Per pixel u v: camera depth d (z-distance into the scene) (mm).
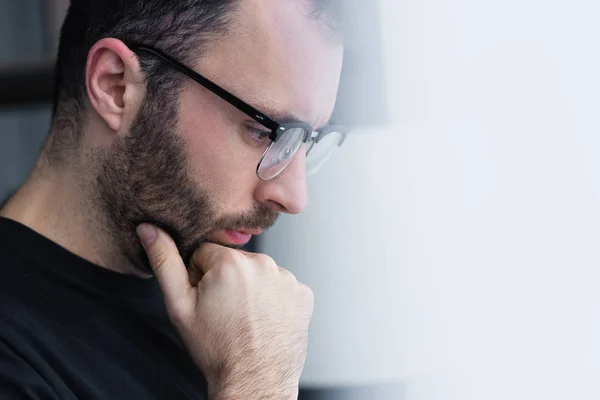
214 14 1092
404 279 1479
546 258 1348
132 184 1143
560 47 1311
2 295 1088
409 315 1479
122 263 1195
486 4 1373
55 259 1146
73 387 1070
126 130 1136
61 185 1173
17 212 1177
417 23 1412
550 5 1315
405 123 1463
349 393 1536
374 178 1486
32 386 993
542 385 1362
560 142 1323
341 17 1133
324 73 1130
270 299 1170
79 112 1167
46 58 1979
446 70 1418
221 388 1105
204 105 1112
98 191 1159
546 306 1351
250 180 1149
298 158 1163
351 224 1505
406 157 1466
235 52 1095
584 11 1284
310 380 1533
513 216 1376
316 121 1152
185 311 1138
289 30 1096
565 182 1322
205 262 1168
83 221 1168
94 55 1129
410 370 1480
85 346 1119
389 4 1410
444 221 1443
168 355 1229
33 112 2867
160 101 1119
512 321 1384
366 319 1506
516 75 1354
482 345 1413
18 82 1933
